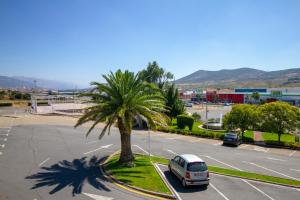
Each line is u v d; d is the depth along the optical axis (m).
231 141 31.84
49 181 17.73
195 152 27.44
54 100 99.06
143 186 16.47
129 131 20.34
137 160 22.56
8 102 101.50
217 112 82.31
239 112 35.16
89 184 17.20
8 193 15.70
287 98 108.44
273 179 18.47
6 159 23.42
